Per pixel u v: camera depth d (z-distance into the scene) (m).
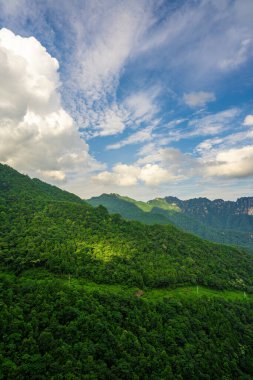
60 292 84.69
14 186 182.25
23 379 59.66
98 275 105.00
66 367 62.25
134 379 66.69
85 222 143.75
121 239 136.50
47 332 69.31
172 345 80.94
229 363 85.31
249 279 150.00
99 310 82.38
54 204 160.12
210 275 134.25
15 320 71.31
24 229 125.06
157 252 136.62
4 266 101.69
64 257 108.19
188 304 102.75
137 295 103.56
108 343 72.69
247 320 111.50
